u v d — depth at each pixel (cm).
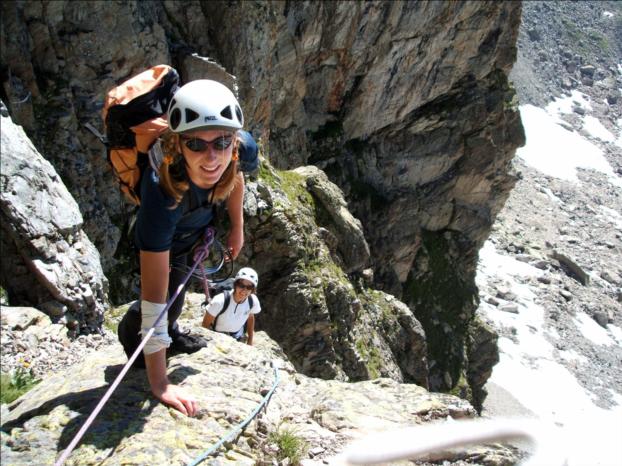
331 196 2648
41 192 1061
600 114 15238
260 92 2623
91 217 1634
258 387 632
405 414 696
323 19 3328
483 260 9025
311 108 3788
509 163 4753
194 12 2333
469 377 4706
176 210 459
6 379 765
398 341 2942
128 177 483
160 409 540
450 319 4634
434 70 4175
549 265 9312
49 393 577
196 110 433
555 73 16050
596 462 6209
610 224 11450
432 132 4384
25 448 492
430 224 4662
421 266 4575
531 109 14600
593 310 8688
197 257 519
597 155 13788
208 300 545
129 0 1872
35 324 945
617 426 6862
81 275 1074
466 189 4638
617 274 9925
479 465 621
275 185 2344
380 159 4288
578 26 17575
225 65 2428
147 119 466
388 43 3791
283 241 2203
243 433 562
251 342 1085
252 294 1043
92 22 1795
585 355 7906
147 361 533
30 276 998
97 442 498
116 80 1845
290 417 654
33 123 1608
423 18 3825
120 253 1717
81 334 1020
